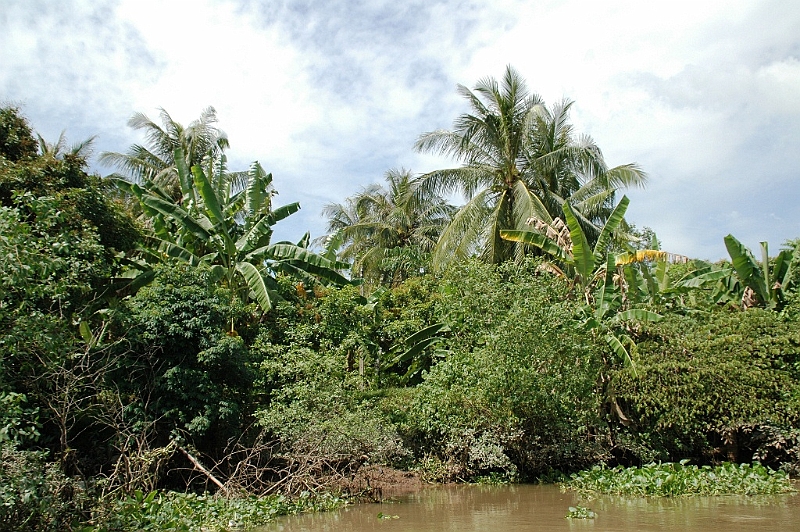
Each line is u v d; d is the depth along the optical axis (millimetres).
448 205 27969
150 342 11258
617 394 13695
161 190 17250
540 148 19375
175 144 24156
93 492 8266
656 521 8258
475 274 14953
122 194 22391
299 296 17734
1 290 7121
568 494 11312
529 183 19469
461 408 13312
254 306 15430
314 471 11438
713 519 8297
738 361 12836
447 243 18922
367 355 17828
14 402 7363
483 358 12875
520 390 12586
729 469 11938
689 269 17516
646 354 13523
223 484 10812
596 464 13234
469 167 19484
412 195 19938
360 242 28109
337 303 16438
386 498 11414
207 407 11086
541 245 15164
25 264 7305
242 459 11695
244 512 9156
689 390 12812
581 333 13180
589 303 14922
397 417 14578
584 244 14312
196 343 11656
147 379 11086
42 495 6844
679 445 13602
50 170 12867
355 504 10719
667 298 15648
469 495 11547
